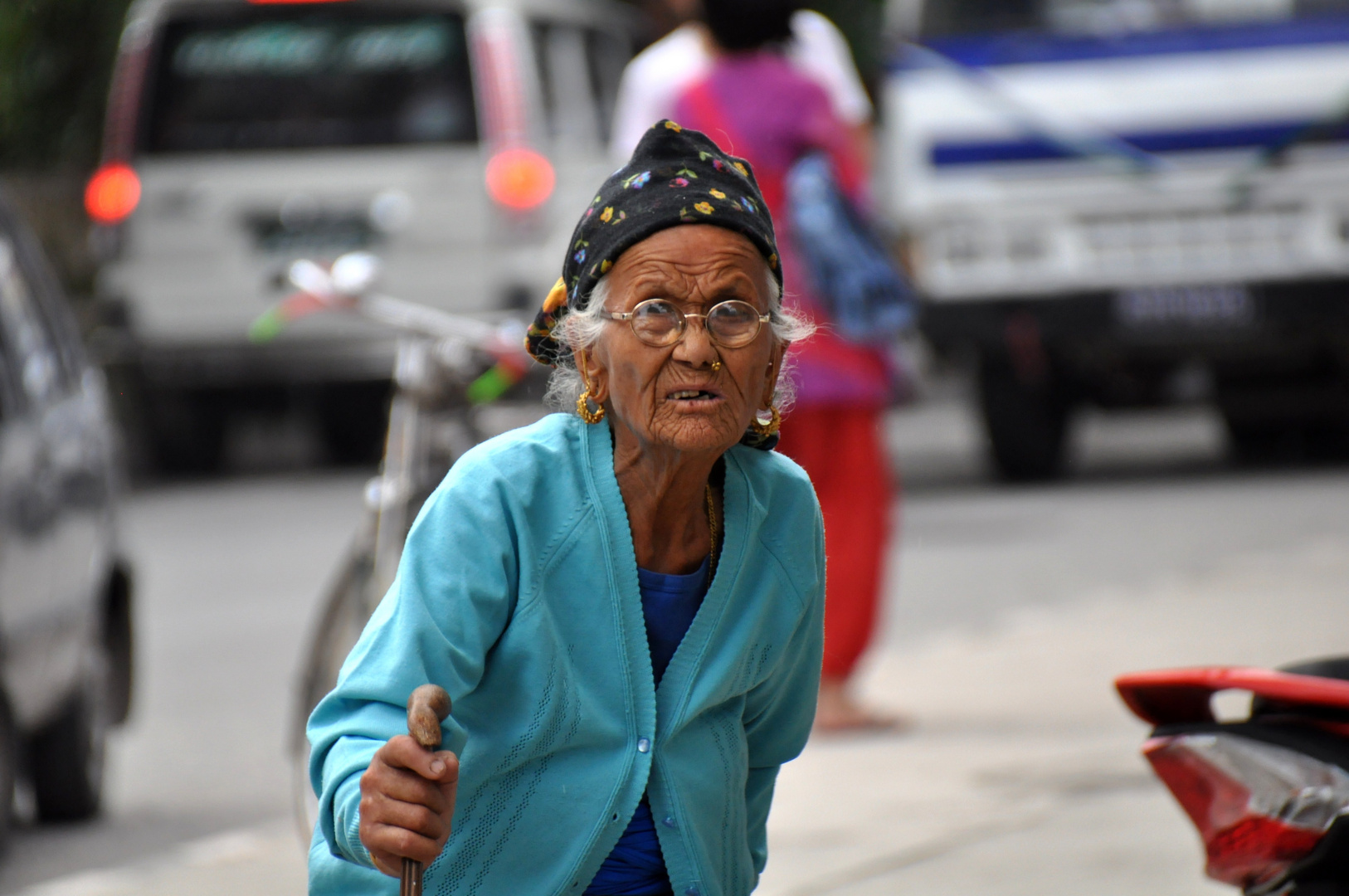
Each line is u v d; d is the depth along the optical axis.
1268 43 33.28
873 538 18.80
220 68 39.22
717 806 7.72
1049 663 21.06
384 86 38.88
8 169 48.94
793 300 18.70
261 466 44.88
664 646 7.59
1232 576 25.36
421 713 6.54
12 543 15.43
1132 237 33.84
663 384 7.22
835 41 20.50
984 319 34.31
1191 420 49.34
